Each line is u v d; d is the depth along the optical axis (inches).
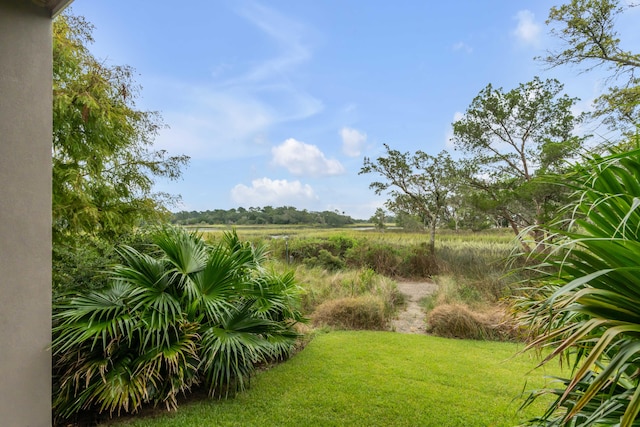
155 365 106.1
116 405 99.1
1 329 84.3
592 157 47.8
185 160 196.1
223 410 110.5
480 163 424.8
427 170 484.7
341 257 469.7
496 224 440.5
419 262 432.5
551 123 386.9
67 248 141.6
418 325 231.5
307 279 312.7
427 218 515.5
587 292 36.1
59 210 139.3
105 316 107.9
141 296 113.0
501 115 403.5
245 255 150.6
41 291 90.6
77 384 97.8
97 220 156.1
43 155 91.3
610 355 47.6
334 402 116.5
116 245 156.7
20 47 87.9
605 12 302.2
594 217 43.6
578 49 321.7
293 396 121.0
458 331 200.8
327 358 160.7
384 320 227.8
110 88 163.2
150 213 181.8
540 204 322.3
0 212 84.2
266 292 147.2
